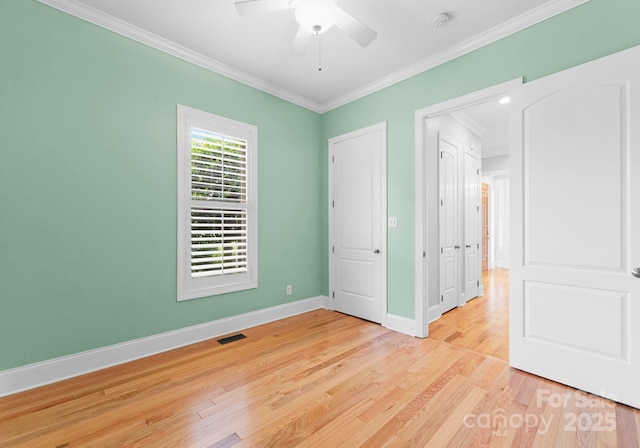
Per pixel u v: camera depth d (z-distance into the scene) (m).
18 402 1.89
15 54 2.02
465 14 2.28
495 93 2.46
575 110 2.01
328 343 2.85
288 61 2.97
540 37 2.22
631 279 1.81
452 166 4.09
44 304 2.12
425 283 3.02
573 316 2.03
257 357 2.55
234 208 3.19
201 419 1.73
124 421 1.72
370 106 3.48
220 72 3.05
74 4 2.20
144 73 2.57
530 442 1.54
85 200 2.29
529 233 2.22
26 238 2.06
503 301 4.53
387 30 2.47
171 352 2.65
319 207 4.12
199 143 2.92
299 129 3.84
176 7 2.23
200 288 2.92
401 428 1.65
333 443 1.55
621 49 1.90
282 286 3.65
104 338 2.38
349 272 3.77
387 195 3.30
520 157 2.27
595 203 1.94
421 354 2.60
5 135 1.98
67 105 2.21
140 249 2.56
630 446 1.50
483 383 2.11
